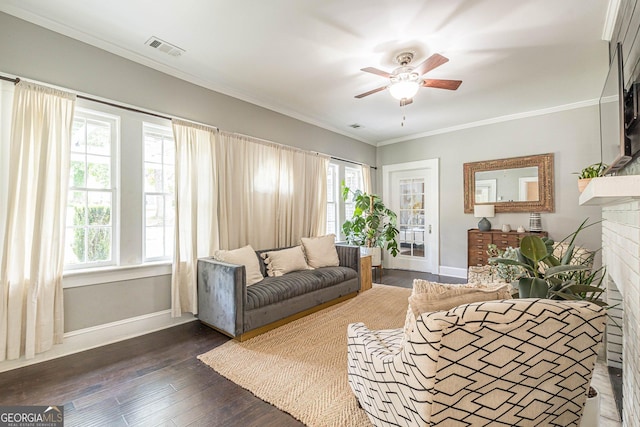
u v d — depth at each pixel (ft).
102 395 6.14
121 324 8.86
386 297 13.08
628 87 5.72
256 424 5.32
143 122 9.50
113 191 9.00
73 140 8.41
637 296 4.18
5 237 6.86
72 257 8.35
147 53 9.27
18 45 7.27
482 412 3.65
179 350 8.16
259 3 7.04
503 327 3.34
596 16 7.45
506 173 15.34
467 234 16.02
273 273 11.37
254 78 10.96
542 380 3.72
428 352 3.36
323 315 10.86
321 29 8.07
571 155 13.65
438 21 7.70
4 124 7.04
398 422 4.19
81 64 8.26
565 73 10.57
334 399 5.98
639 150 5.06
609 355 7.04
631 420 4.53
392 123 16.55
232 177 11.69
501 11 7.30
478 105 13.76
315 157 15.52
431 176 18.25
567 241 13.61
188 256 10.07
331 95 12.55
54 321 7.54
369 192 19.69
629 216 4.68
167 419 5.45
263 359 7.63
